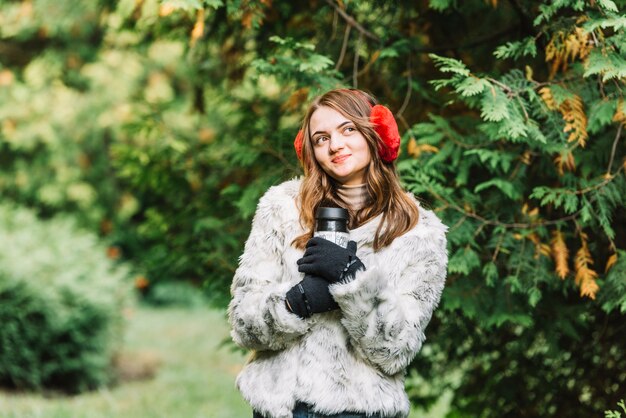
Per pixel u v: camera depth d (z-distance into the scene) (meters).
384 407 2.39
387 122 2.55
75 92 11.79
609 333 4.21
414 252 2.46
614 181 3.46
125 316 8.84
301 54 3.90
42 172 12.37
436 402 4.83
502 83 3.31
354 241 2.43
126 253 13.63
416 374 4.74
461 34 4.17
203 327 12.33
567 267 3.64
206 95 5.29
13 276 7.05
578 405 4.37
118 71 11.29
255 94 4.70
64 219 12.41
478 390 4.68
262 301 2.39
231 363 9.41
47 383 7.43
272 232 2.54
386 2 4.00
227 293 4.48
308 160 2.59
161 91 10.52
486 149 3.65
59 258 7.66
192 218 4.86
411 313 2.40
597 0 2.95
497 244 3.63
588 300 4.04
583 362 4.34
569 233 3.60
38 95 11.34
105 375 7.75
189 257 4.77
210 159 5.02
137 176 5.03
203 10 3.45
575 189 3.45
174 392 7.60
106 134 12.04
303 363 2.40
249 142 4.44
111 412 6.49
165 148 4.93
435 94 4.11
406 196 2.58
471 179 3.97
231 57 4.57
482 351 4.56
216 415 6.55
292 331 2.36
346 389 2.38
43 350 7.24
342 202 2.60
